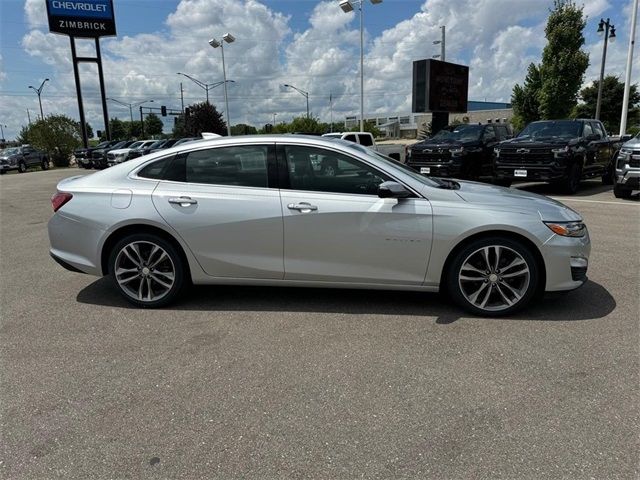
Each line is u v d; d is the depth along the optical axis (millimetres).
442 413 2781
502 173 12164
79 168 37031
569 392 2957
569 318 4059
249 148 4281
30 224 9648
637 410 2758
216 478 2312
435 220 3990
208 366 3385
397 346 3625
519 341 3652
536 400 2883
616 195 11195
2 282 5453
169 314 4352
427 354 3486
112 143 37656
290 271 4230
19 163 35375
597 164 13086
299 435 2615
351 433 2621
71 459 2465
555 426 2637
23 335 3967
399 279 4137
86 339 3867
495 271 4051
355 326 3996
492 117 73250
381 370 3277
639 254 6066
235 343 3736
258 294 4801
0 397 3043
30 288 5211
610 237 7043
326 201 4105
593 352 3453
